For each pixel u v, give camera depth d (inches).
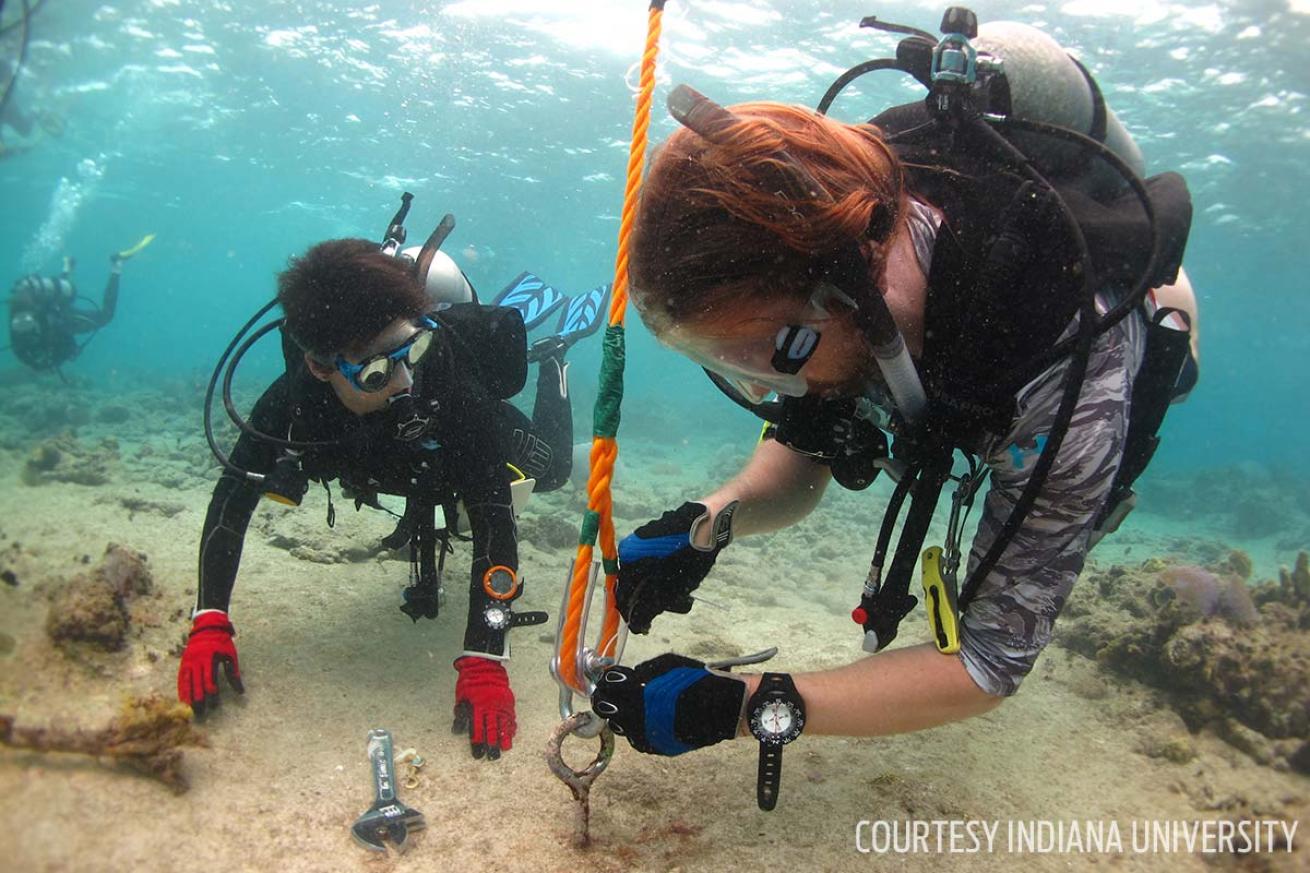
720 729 56.6
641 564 67.1
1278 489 692.7
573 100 733.9
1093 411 51.1
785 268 43.1
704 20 545.6
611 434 56.2
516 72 685.3
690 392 1711.4
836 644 131.5
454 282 142.4
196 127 945.5
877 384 57.3
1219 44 501.7
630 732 56.4
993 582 54.7
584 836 68.9
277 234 1766.7
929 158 57.4
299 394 101.7
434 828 70.9
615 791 78.7
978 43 64.2
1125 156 66.9
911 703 56.2
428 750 85.2
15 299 533.6
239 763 76.6
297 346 104.3
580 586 59.9
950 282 51.3
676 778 82.1
